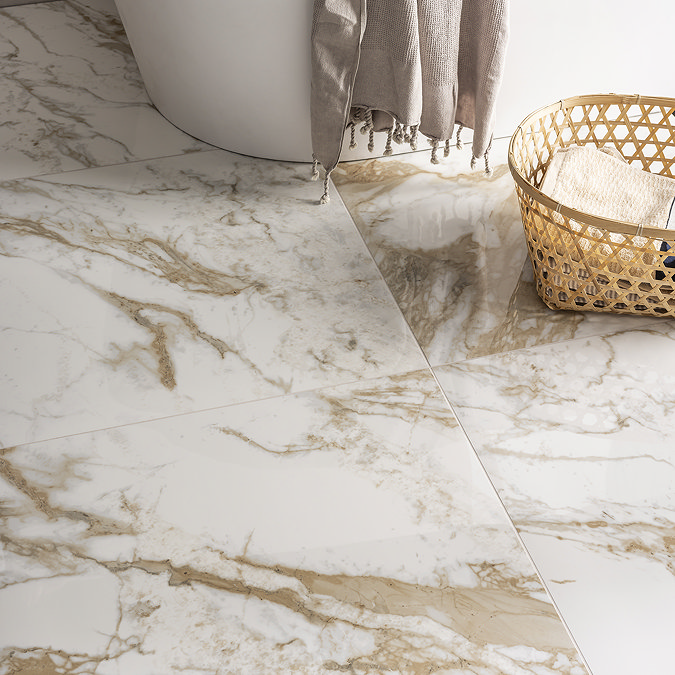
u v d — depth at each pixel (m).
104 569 1.00
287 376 1.25
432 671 0.90
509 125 1.80
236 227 1.57
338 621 0.95
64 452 1.14
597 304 1.32
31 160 1.75
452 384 1.24
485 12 1.42
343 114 1.52
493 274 1.45
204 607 0.97
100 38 2.26
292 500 1.08
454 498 1.08
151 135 1.84
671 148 1.74
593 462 1.12
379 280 1.44
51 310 1.37
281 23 1.50
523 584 0.98
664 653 0.91
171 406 1.21
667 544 1.02
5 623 0.95
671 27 1.72
